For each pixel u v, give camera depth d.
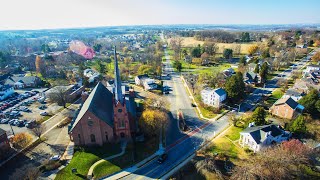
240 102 104.56
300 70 151.25
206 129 82.00
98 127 67.06
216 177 56.88
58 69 171.25
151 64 174.25
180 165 62.53
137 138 73.69
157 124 74.31
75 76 152.88
